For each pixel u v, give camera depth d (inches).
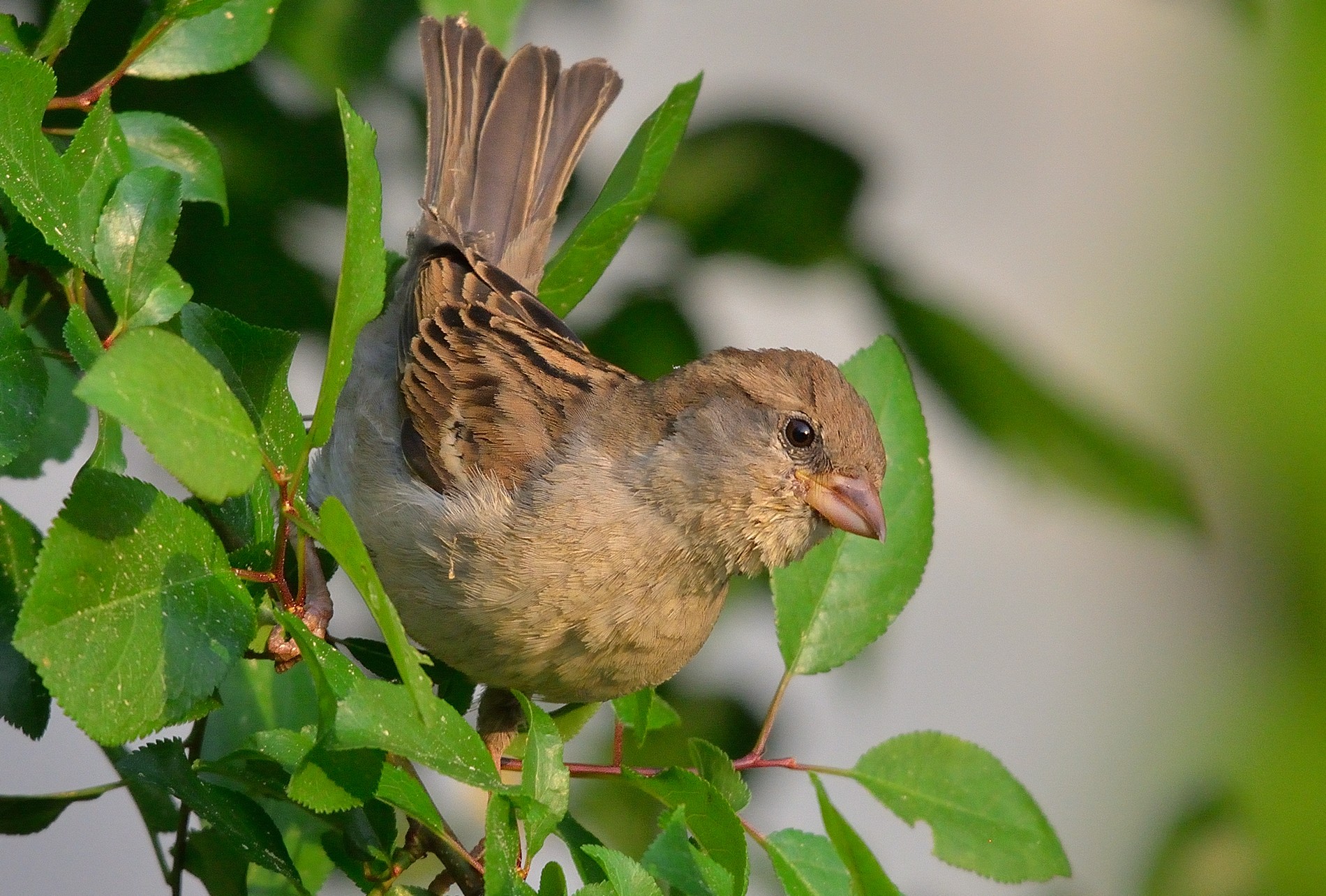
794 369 145.2
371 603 141.1
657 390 145.3
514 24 144.6
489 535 144.7
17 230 142.4
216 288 145.3
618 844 145.6
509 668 144.9
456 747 141.6
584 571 144.7
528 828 141.7
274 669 143.9
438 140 146.4
